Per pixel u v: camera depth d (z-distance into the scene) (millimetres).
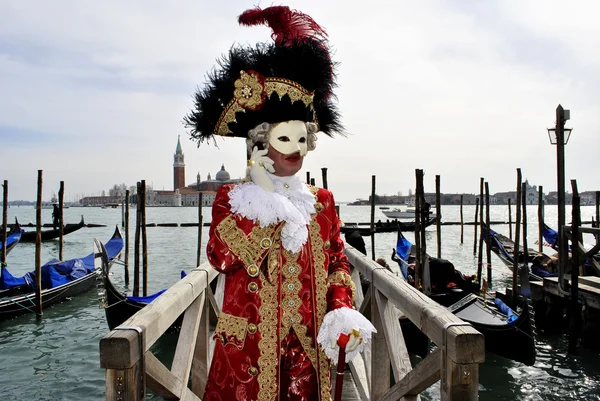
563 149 8969
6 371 7250
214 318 4445
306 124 1877
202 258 22062
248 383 1672
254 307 1707
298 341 1755
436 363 1724
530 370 7246
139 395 1577
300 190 1850
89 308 10891
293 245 1729
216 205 1768
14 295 10656
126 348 1472
